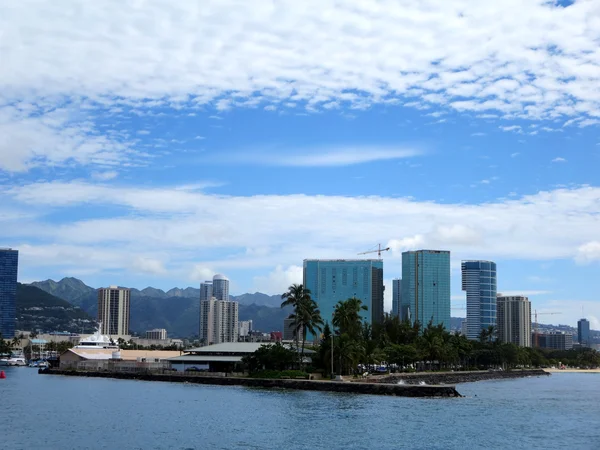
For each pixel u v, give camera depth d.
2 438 112.25
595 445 112.75
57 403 163.25
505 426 131.75
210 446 106.00
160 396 180.12
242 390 198.88
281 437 113.75
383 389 186.75
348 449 104.38
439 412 149.62
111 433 117.38
